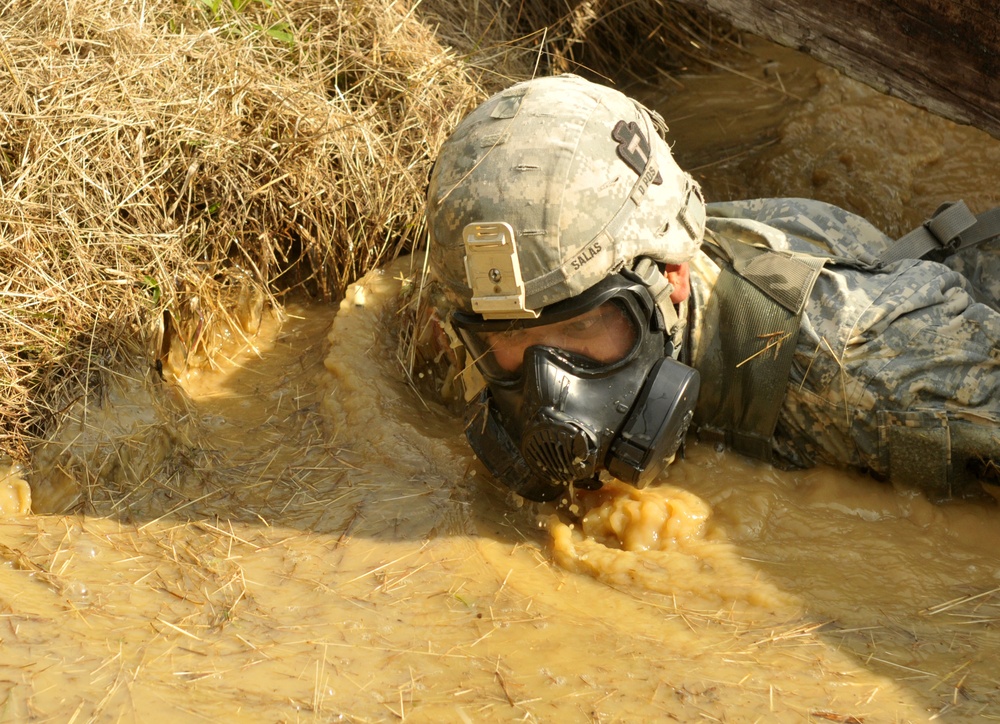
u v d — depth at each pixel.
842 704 1.77
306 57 3.42
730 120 4.01
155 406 2.56
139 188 2.88
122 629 1.96
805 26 2.98
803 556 2.19
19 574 2.10
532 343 2.14
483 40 3.89
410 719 1.75
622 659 1.91
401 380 2.82
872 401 2.24
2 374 2.47
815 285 2.36
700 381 2.40
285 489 2.46
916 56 2.82
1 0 3.12
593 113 2.14
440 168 2.18
